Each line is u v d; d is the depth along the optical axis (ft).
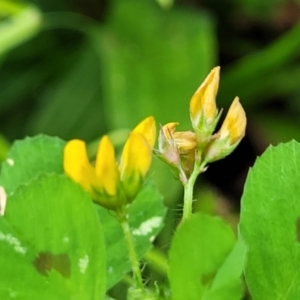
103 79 1.15
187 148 0.51
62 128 1.20
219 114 0.51
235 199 1.19
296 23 1.28
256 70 1.19
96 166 0.50
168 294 0.49
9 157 0.55
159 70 1.11
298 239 0.51
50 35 1.30
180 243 0.47
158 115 1.08
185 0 1.29
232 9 1.29
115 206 0.50
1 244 0.49
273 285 0.50
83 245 0.49
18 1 1.28
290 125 1.24
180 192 1.00
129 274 0.56
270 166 0.51
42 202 0.49
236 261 0.47
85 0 1.32
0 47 1.15
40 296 0.49
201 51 1.12
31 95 1.28
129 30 1.17
